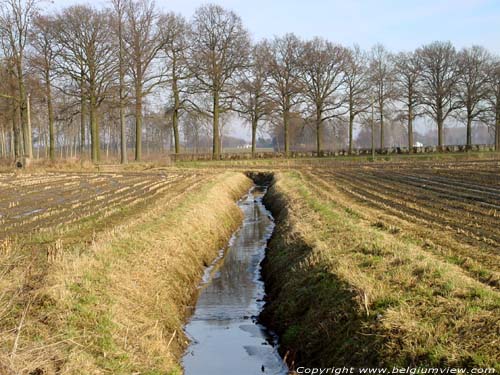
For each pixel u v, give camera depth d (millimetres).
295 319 11766
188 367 10484
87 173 44969
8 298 9352
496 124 70125
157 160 57375
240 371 10250
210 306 14352
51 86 50812
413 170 45844
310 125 71312
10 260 11367
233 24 59031
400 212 20766
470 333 7844
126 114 55344
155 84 53625
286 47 66750
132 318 10500
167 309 12242
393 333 8352
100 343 8766
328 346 9672
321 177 41531
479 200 24047
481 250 13695
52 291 9719
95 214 21219
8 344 7828
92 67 50906
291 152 70188
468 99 68375
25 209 22812
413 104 70812
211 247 20000
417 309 9000
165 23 52219
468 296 9273
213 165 58000
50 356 7742
